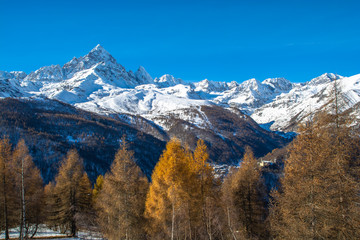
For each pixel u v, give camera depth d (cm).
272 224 1784
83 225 3550
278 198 1691
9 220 2708
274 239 1808
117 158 2367
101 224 2639
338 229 1373
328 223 1387
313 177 1486
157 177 2234
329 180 1430
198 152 2366
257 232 2567
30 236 3400
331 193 1402
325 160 1455
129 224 2225
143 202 2608
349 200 1371
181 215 2227
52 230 4288
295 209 1526
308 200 1485
